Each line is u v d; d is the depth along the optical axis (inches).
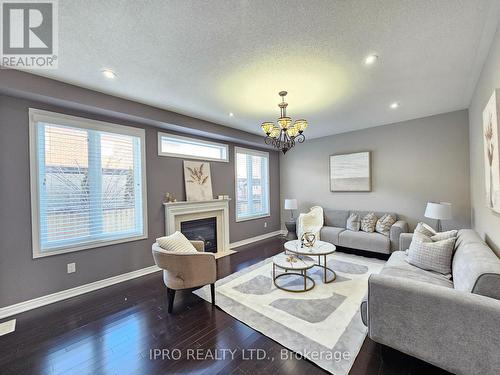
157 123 139.2
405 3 59.4
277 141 122.6
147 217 140.9
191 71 92.8
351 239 164.2
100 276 120.4
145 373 63.9
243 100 124.0
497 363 49.8
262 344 74.4
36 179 101.4
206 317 89.8
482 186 102.5
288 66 89.7
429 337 58.0
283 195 247.3
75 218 113.6
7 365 67.1
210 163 181.8
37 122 102.2
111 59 83.5
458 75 99.2
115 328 83.9
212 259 99.0
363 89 111.8
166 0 56.9
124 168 132.4
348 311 91.6
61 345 75.2
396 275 89.6
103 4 58.0
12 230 96.3
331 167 206.1
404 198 169.6
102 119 122.3
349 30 69.5
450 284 81.8
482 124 95.3
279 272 133.6
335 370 63.6
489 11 62.4
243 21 64.9
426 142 159.5
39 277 102.2
